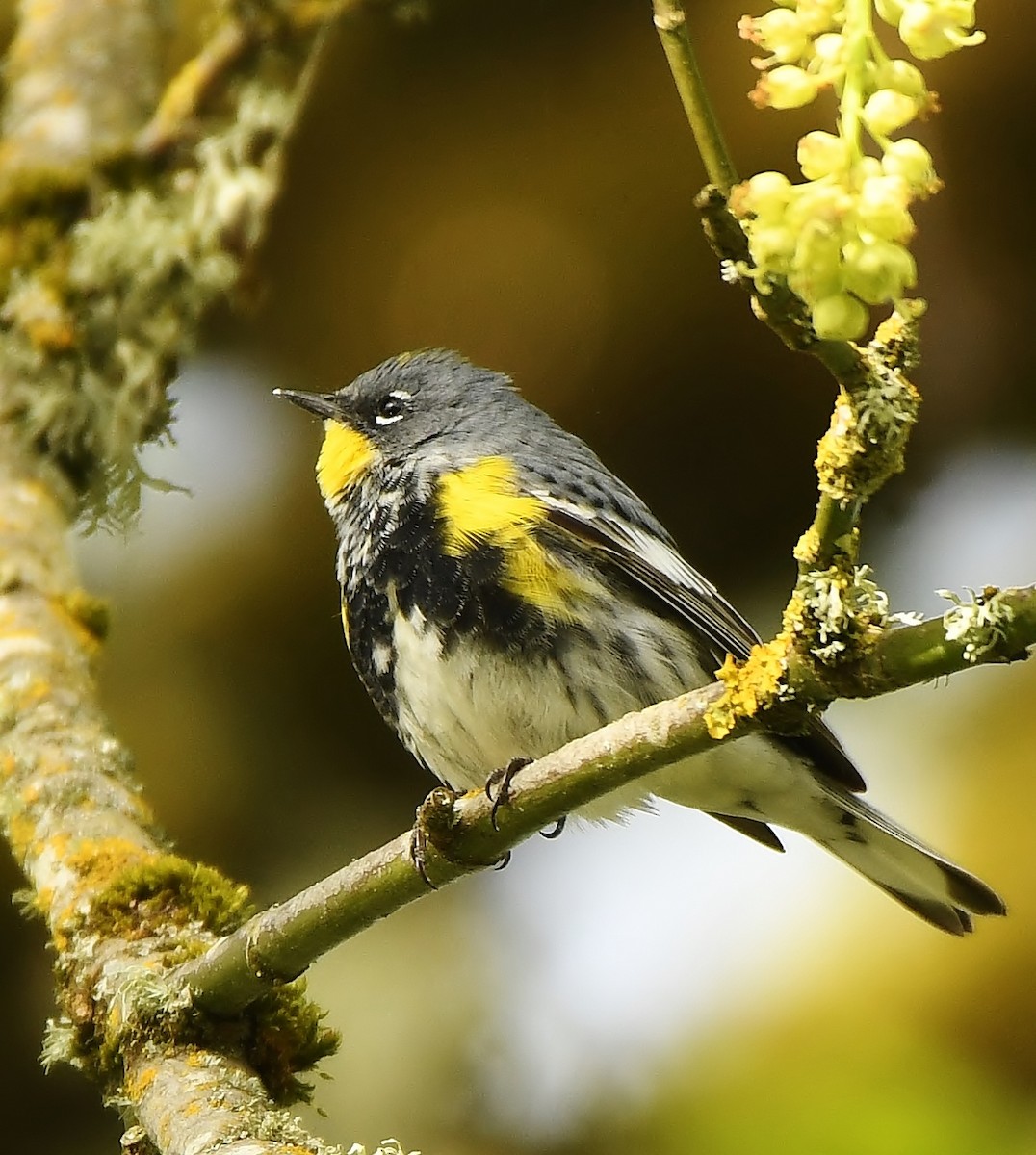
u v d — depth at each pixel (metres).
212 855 11.45
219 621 11.55
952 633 4.92
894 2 3.75
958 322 11.36
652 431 11.89
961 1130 8.73
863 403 4.72
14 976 10.76
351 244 11.45
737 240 4.42
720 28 10.55
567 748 6.00
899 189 3.63
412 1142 10.65
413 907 11.67
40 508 9.38
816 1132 9.15
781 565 12.12
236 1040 6.63
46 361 9.85
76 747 7.97
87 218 10.37
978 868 10.62
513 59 10.81
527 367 11.65
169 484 10.01
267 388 11.91
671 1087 10.33
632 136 10.92
